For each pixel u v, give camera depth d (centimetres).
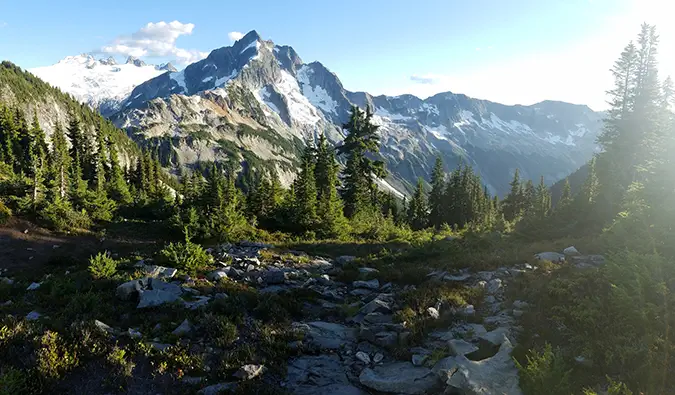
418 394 686
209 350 818
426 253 1847
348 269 1672
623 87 3173
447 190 6756
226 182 3719
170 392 679
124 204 4812
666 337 695
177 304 1062
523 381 647
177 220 2831
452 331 923
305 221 3106
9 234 2430
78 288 1177
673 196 1150
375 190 5247
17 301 1076
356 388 728
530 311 945
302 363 815
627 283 873
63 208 3009
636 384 617
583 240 1727
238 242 2494
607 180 2678
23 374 654
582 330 807
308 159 4784
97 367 721
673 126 2525
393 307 1087
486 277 1323
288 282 1454
